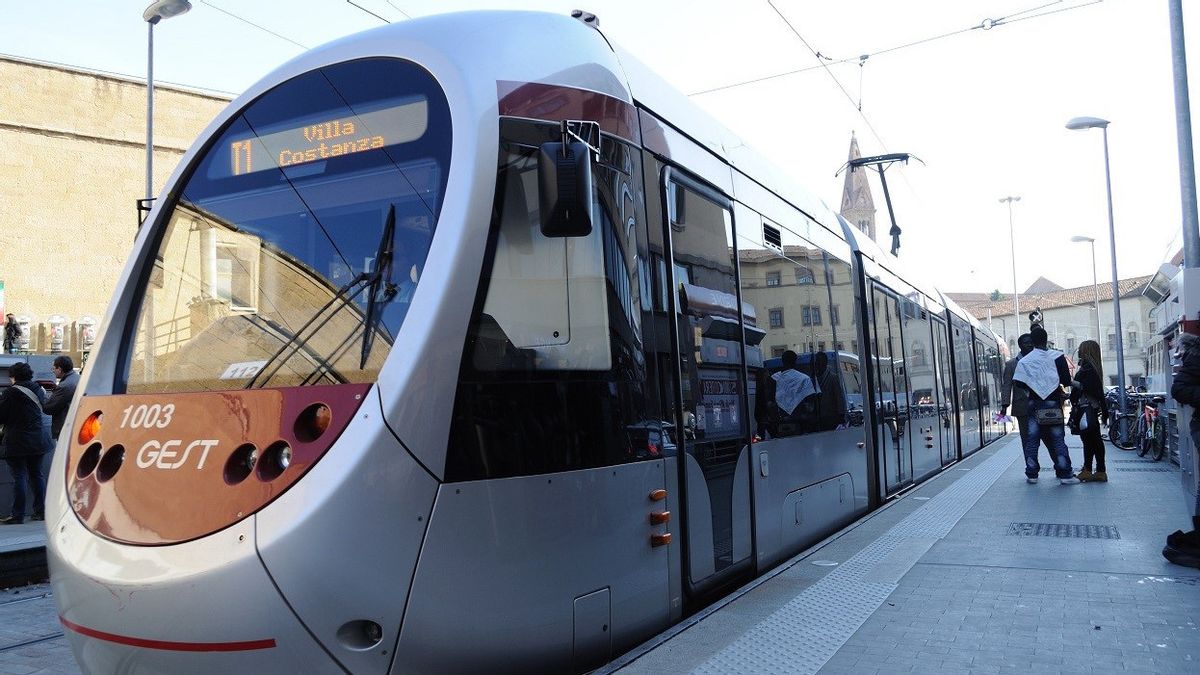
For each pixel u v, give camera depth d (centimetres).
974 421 1928
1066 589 581
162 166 2756
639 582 488
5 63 2511
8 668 569
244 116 491
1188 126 1221
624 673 425
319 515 371
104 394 466
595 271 477
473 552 405
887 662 441
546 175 415
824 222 939
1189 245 1209
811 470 769
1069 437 2359
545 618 430
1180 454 859
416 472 390
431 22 478
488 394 416
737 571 606
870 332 1038
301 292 439
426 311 404
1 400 1115
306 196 457
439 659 396
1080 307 9819
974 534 778
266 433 395
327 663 371
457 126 433
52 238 2572
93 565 390
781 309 750
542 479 433
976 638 480
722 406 603
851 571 635
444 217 420
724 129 693
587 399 460
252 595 365
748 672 425
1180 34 1232
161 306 478
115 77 2683
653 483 505
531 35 488
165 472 402
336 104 468
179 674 374
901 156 1852
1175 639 476
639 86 560
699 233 603
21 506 1107
